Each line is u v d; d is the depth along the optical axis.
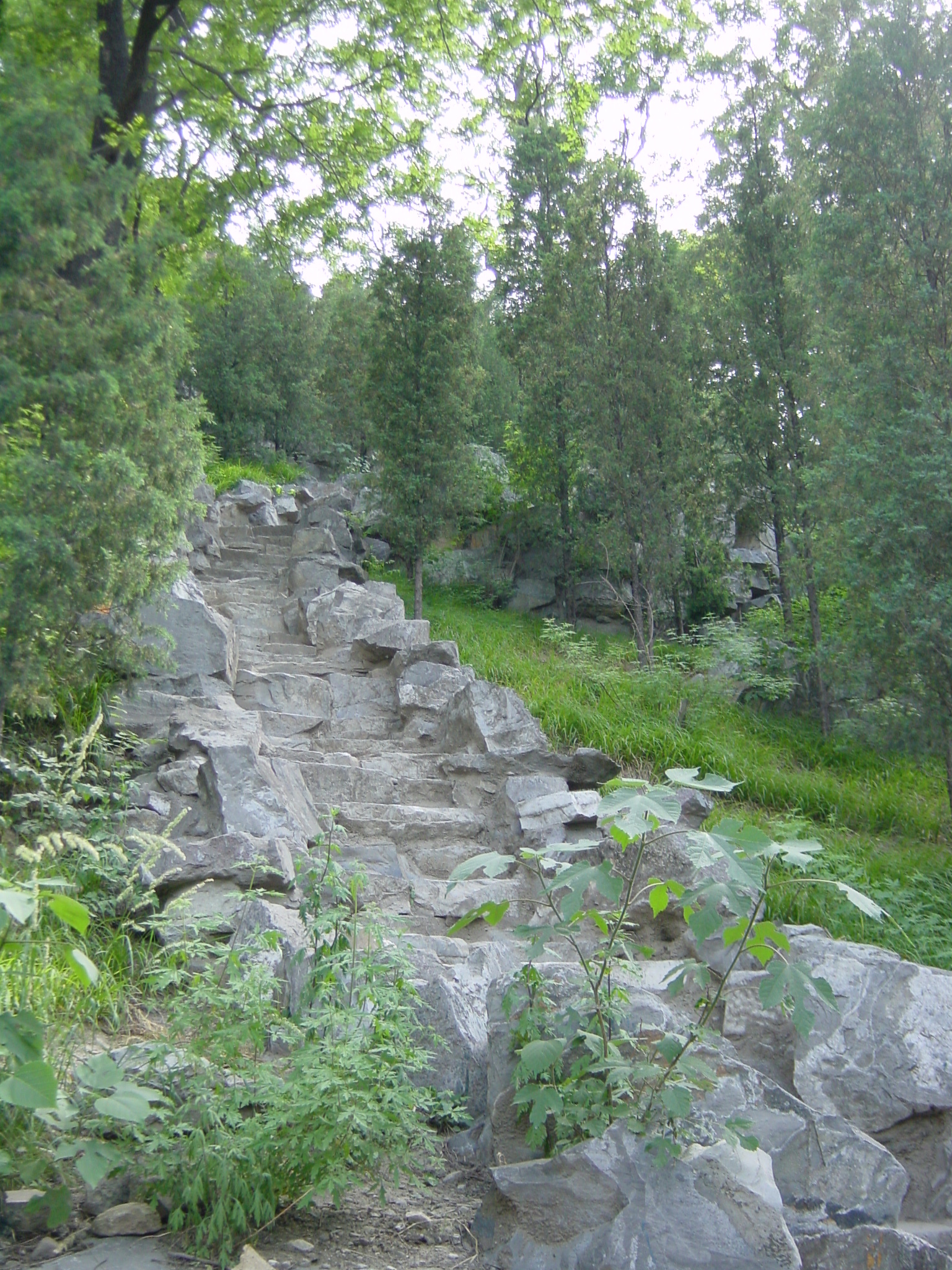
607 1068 3.02
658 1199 2.87
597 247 12.65
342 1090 2.95
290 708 8.77
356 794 7.35
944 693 8.24
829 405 10.57
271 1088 3.07
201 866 5.35
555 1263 2.86
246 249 11.38
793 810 8.29
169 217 10.05
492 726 7.87
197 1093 3.07
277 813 6.02
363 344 13.91
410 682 8.97
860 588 8.77
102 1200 3.02
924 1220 3.48
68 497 5.23
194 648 8.16
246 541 14.05
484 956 4.82
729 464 12.77
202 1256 2.82
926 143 8.95
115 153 7.77
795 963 2.84
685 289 14.10
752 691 11.73
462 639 11.85
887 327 8.93
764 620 12.56
